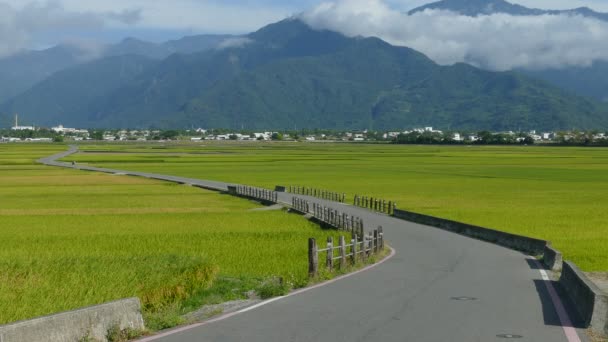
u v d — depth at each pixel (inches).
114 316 587.2
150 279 845.8
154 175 4621.1
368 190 3484.3
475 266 1125.1
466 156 7844.5
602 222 2023.9
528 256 1298.0
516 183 3922.2
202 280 895.7
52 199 3016.7
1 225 2006.6
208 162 6382.9
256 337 598.5
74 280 846.5
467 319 682.8
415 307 745.6
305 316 692.7
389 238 1633.9
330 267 1042.1
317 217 2176.4
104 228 1916.8
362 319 678.5
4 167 5482.3
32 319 512.4
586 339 601.9
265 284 874.1
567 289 848.3
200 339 589.6
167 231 1822.1
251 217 2266.2
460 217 2202.3
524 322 672.4
